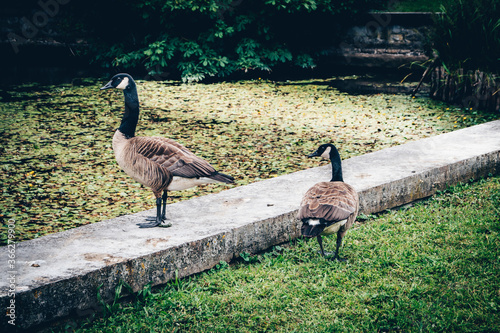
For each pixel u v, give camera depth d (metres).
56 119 11.84
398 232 5.82
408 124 11.30
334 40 19.92
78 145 9.86
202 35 17.98
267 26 18.45
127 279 4.43
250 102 13.95
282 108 13.21
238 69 18.39
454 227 5.86
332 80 17.30
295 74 18.75
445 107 12.83
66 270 4.20
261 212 5.56
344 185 5.01
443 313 4.21
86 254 4.50
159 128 11.16
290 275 4.89
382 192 6.40
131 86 5.18
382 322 4.13
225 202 5.93
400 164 7.20
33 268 4.23
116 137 5.20
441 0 18.91
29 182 7.86
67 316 4.14
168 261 4.67
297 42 19.84
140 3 17.50
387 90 15.31
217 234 4.98
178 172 4.91
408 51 18.31
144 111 12.79
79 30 18.94
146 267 4.53
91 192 7.48
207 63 17.42
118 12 18.50
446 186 7.19
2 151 9.42
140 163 4.95
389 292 4.56
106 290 4.30
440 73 13.51
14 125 11.27
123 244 4.73
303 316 4.27
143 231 5.06
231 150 9.61
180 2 17.22
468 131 9.04
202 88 16.00
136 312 4.32
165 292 4.64
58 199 7.20
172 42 17.64
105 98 14.16
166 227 5.17
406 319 4.15
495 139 8.46
